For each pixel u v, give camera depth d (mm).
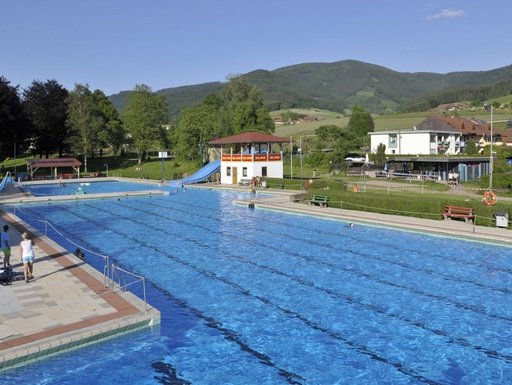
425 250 23094
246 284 18266
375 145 85375
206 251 23750
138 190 54656
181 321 14469
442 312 15258
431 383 10875
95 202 43906
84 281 16641
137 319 13141
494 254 22047
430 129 82938
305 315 15062
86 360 11711
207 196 47688
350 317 14883
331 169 70250
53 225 31703
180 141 80500
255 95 88625
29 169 71812
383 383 10875
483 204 27594
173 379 11000
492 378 11094
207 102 108500
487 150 75438
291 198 40438
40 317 13188
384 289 17547
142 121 86438
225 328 13969
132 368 11438
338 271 19938
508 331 13773
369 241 25328
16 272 17750
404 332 13742
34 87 88562
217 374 11250
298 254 22875
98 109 87125
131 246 25062
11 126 73875
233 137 58781
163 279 18984
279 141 57469
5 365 10945
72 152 87562
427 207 30156
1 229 28078
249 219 33062
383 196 32906
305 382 10922
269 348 12680
